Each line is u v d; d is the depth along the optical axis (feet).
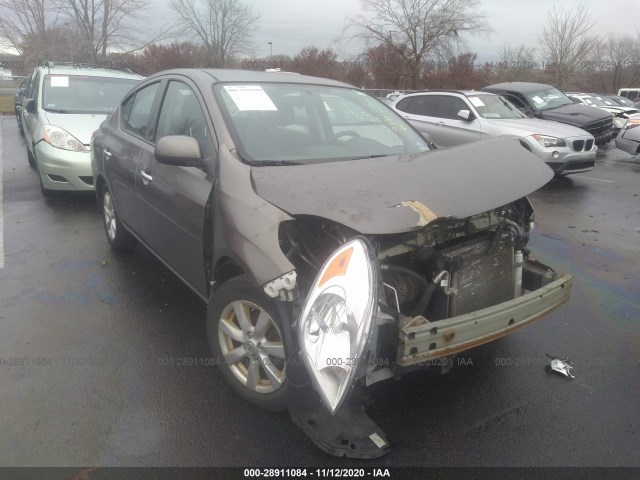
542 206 26.32
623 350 12.20
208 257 10.50
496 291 10.09
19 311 13.46
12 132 50.80
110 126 16.75
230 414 9.66
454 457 8.76
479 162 10.09
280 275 8.16
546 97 44.24
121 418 9.51
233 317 9.98
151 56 97.55
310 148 11.38
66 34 78.23
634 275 16.98
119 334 12.41
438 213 8.24
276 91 12.50
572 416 9.82
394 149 12.42
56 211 22.68
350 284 7.41
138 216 14.05
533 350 12.11
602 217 24.38
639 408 10.10
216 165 10.21
